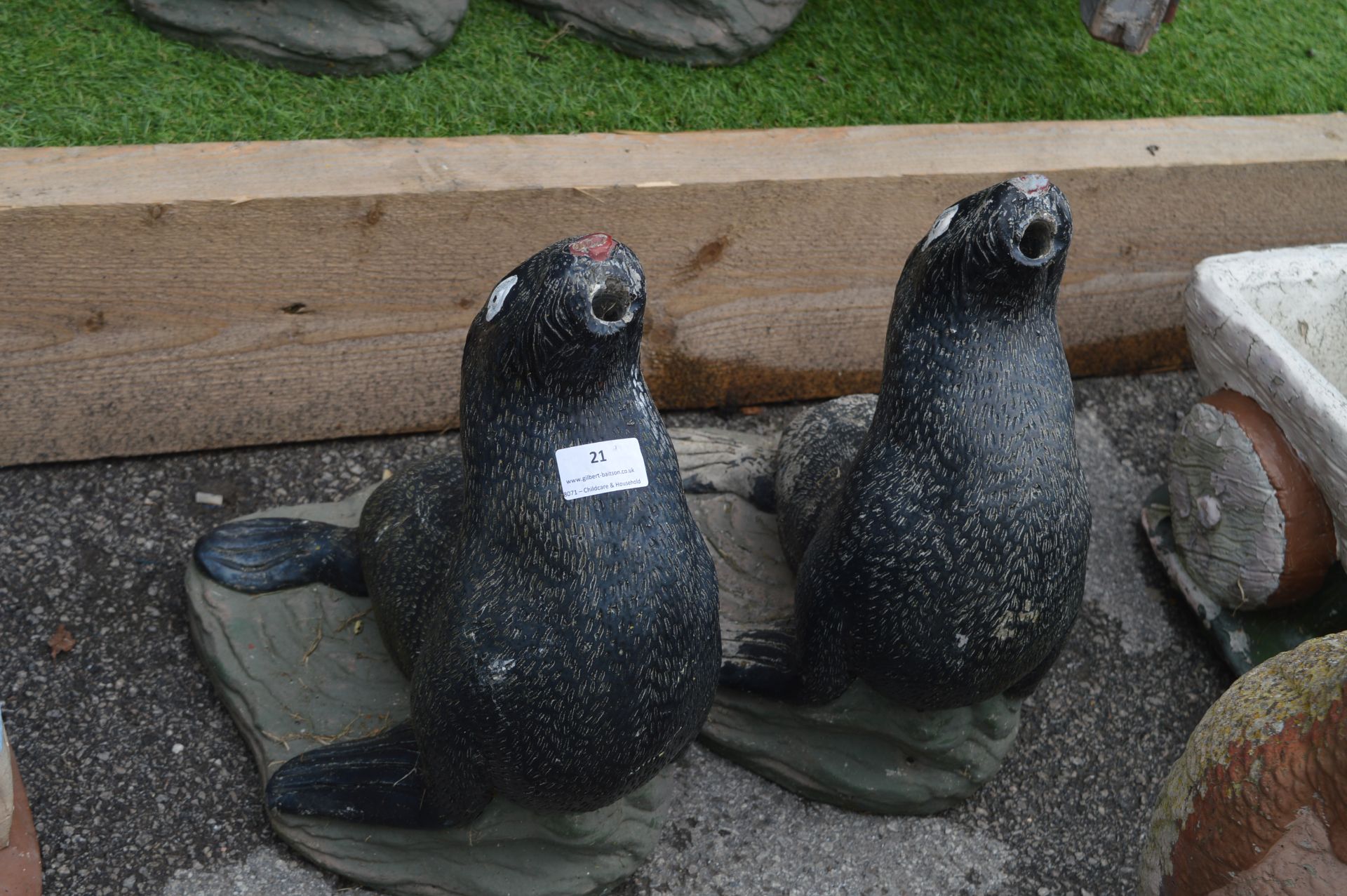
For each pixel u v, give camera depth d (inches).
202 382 114.9
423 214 110.3
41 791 91.7
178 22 121.3
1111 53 151.8
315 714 94.0
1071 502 79.5
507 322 68.4
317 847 88.1
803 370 134.6
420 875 87.0
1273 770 60.1
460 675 72.9
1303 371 104.3
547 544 70.2
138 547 109.8
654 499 71.7
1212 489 113.1
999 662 82.0
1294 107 150.3
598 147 117.7
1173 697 114.5
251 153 108.6
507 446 70.4
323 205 107.1
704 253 121.2
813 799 99.2
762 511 112.4
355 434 123.5
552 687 71.2
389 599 88.7
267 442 121.0
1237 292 111.8
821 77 138.6
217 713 98.7
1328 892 58.4
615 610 70.6
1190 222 136.7
